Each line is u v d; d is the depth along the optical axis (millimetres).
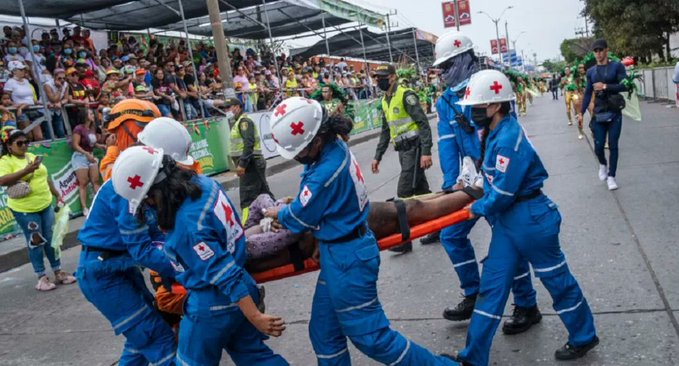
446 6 33500
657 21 33188
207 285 2723
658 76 23406
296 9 20000
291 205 2820
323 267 2887
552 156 11227
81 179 10773
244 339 3064
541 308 4191
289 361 3949
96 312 5590
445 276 5160
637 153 10172
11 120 9992
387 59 37562
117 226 3070
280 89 18703
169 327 3238
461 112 4266
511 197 3135
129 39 16594
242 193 7324
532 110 27891
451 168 4418
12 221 9414
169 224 2623
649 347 3436
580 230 5980
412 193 6223
